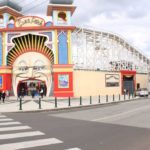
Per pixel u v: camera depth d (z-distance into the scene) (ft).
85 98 156.56
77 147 32.76
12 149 31.83
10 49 167.73
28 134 41.24
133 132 43.21
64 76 163.63
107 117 63.98
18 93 168.55
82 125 50.96
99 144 34.40
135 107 90.27
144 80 214.48
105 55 203.21
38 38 168.25
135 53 225.76
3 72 166.20
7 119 61.26
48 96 164.66
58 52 164.96
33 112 82.48
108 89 185.37
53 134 41.34
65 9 167.94
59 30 165.99
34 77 167.63
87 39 195.62
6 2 170.60
